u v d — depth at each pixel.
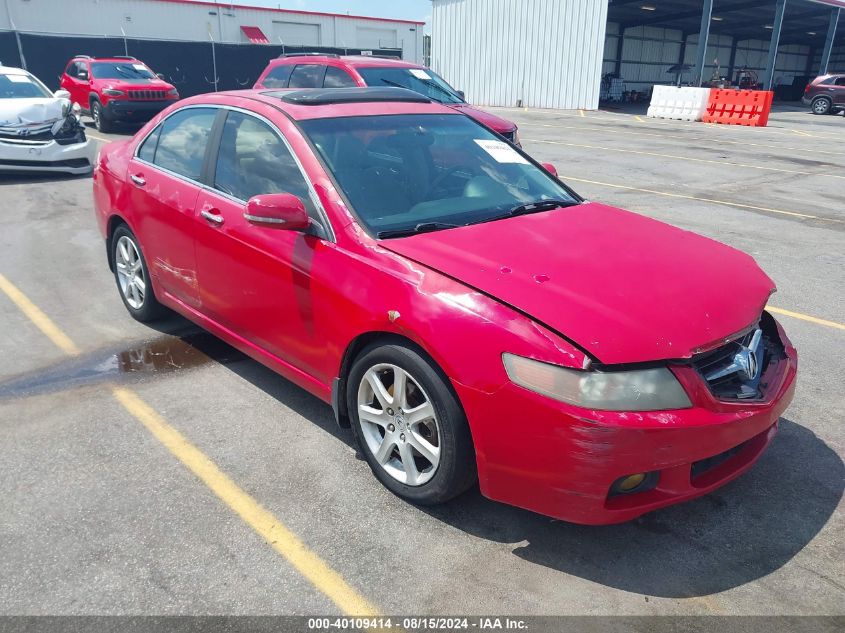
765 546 2.73
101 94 16.31
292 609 2.40
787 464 3.29
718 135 18.42
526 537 2.78
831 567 2.61
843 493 3.07
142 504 2.97
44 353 4.48
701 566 2.62
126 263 4.96
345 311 2.98
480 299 2.60
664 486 2.50
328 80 9.83
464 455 2.70
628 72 41.38
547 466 2.44
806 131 20.33
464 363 2.54
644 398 2.38
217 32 37.56
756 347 2.78
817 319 5.16
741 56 48.78
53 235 7.39
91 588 2.49
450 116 4.18
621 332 2.44
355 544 2.73
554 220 3.41
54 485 3.10
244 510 2.93
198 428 3.59
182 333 4.84
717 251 3.26
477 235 3.10
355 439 3.29
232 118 3.90
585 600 2.45
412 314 2.69
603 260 2.92
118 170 4.77
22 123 10.27
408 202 3.33
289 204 3.11
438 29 32.00
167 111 4.58
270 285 3.42
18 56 24.48
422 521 2.87
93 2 33.19
